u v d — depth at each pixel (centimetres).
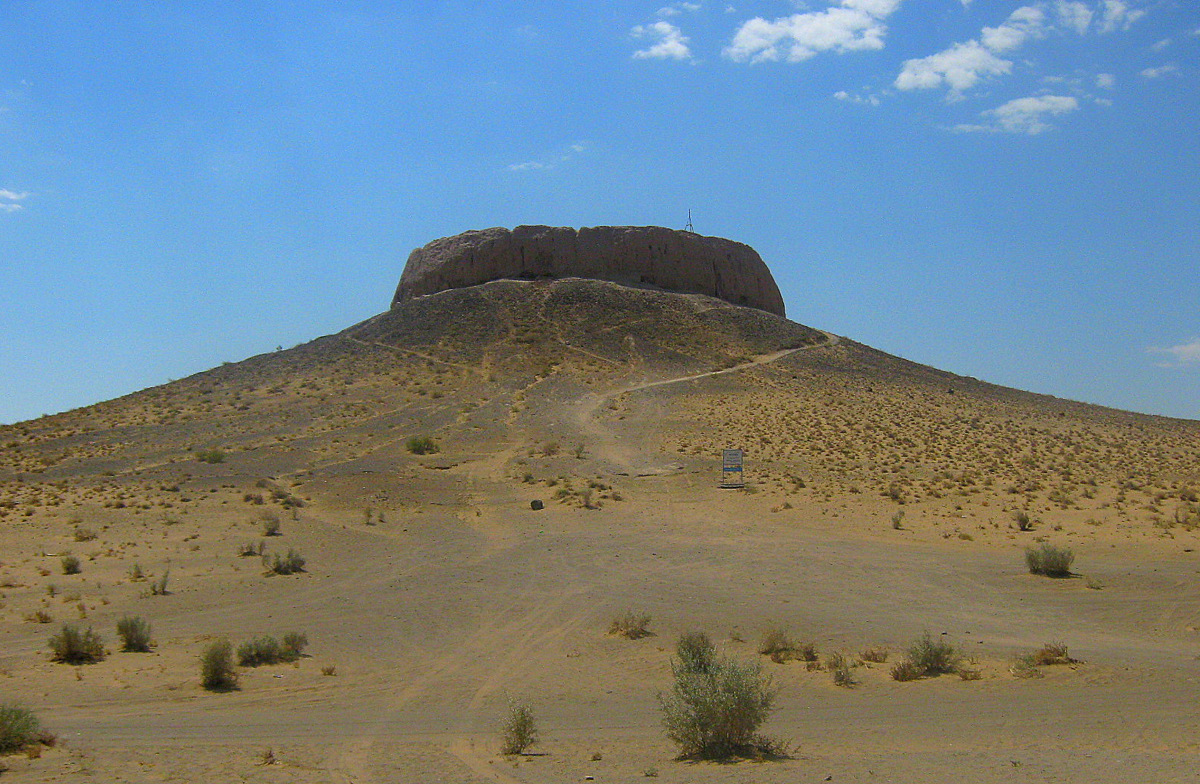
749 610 2748
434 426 7788
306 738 1559
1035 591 2958
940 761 1248
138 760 1352
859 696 1792
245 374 10238
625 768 1300
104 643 2438
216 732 1603
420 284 13038
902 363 11300
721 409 8250
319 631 2597
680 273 12900
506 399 8731
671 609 2788
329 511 5116
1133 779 1088
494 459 6662
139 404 9119
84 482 5903
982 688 1825
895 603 2828
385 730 1623
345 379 9644
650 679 2030
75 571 3547
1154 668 1952
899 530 4325
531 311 11531
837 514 4741
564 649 2356
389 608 2906
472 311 11575
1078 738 1417
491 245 12838
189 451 6969
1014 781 1102
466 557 3853
